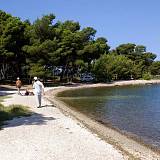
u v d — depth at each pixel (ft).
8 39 227.81
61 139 54.60
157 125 80.79
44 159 43.42
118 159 44.50
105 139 57.72
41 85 98.17
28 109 91.86
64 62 287.07
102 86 282.97
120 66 365.81
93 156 45.34
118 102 140.15
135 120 88.99
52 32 264.52
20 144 50.75
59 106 108.47
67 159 43.62
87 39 326.85
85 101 140.56
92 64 322.55
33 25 264.52
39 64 242.17
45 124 67.97
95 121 84.12
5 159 43.27
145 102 142.72
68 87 242.99
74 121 74.18
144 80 385.70
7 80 263.90
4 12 254.47
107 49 380.37
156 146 58.44
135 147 55.77
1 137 55.31
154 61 500.74
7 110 85.20
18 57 249.96
